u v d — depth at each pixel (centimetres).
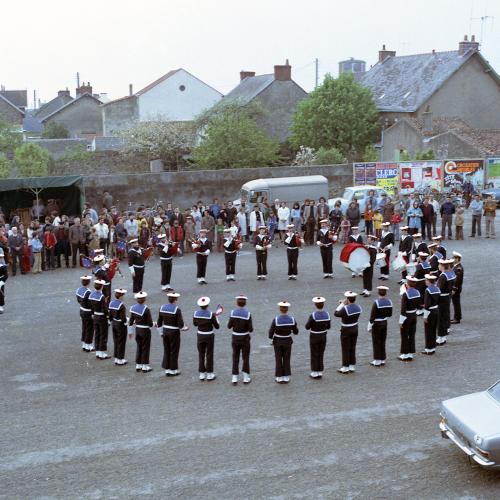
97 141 7106
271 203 3578
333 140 5862
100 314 1734
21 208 3462
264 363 1673
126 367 1680
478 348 1747
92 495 1063
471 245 3134
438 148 5169
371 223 3350
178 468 1145
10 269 2836
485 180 4203
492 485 1073
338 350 1762
